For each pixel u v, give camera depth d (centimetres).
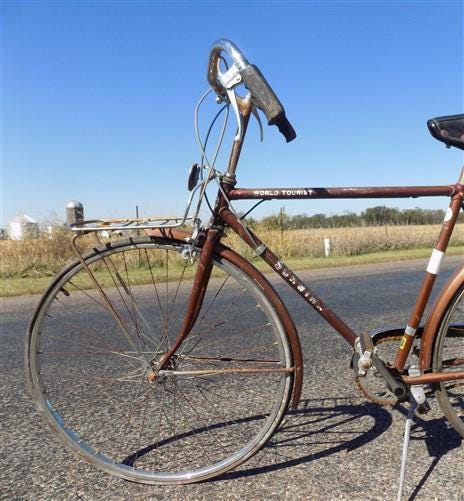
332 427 270
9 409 304
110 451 247
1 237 1265
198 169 211
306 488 214
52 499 210
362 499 206
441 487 214
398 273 1025
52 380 343
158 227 210
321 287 807
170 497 210
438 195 215
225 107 213
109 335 431
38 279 1011
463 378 221
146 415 287
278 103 192
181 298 263
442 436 258
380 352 238
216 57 210
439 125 211
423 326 234
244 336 331
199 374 220
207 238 213
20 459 244
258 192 212
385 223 2081
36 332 221
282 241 1554
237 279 215
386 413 286
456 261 1255
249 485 218
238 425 272
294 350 216
